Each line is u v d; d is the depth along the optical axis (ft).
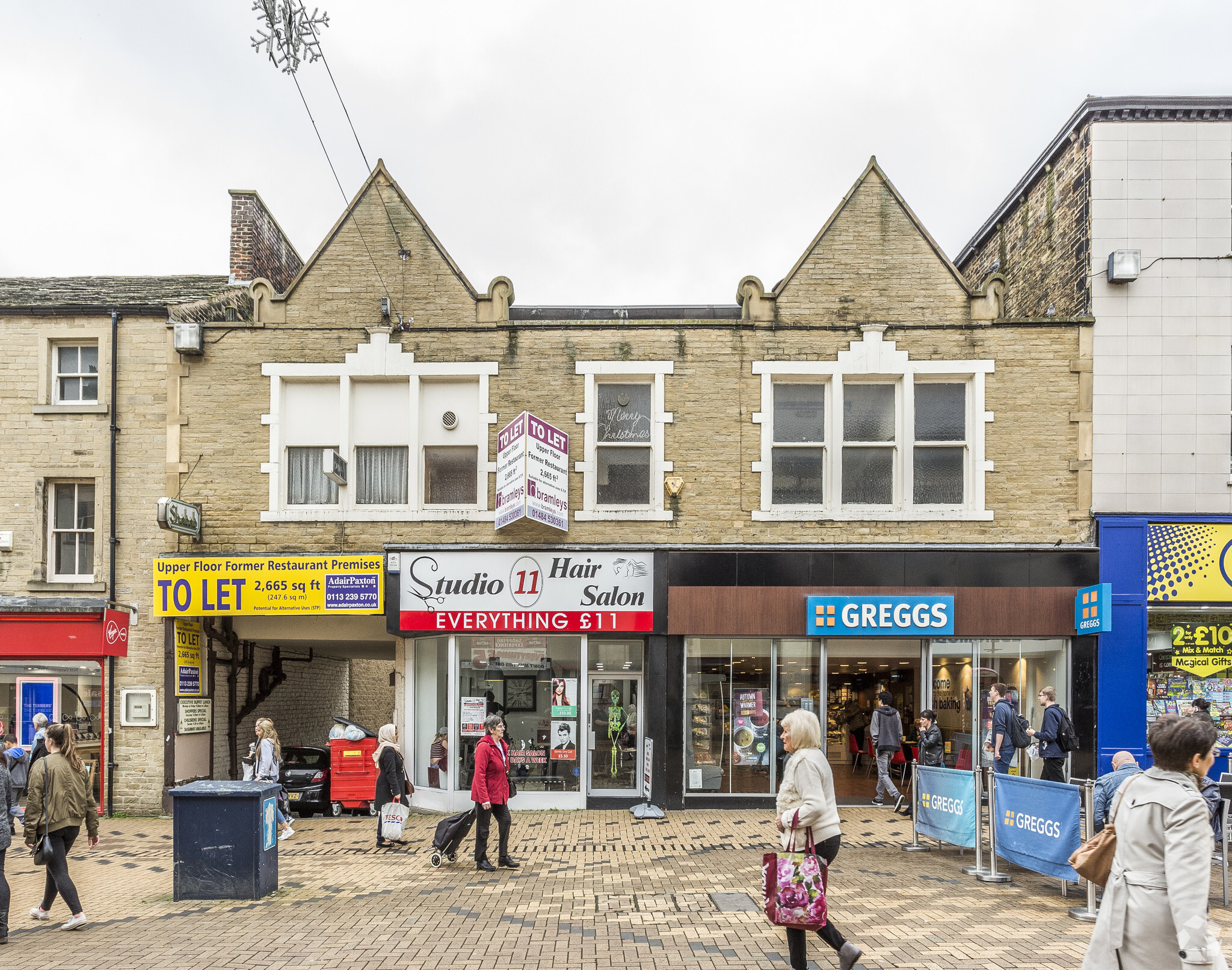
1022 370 41.57
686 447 41.93
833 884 26.86
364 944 21.54
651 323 42.29
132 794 41.57
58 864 23.68
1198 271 41.65
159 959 20.65
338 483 41.88
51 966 20.31
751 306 42.22
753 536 41.47
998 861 29.89
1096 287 41.73
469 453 42.86
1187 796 11.66
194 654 43.57
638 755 41.65
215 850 26.27
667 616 40.73
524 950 20.93
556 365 42.42
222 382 42.78
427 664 42.96
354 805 42.80
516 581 40.96
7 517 42.80
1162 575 40.63
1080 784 26.32
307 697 61.26
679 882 27.30
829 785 18.63
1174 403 41.27
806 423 42.52
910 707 41.60
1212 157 41.96
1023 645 41.27
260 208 53.93
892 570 40.88
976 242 56.49
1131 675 40.16
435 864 29.84
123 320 43.47
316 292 43.06
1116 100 41.78
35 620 41.39
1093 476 41.11
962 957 20.15
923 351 41.86
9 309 43.16
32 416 43.16
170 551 42.37
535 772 41.06
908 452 41.75
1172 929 11.59
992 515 41.14
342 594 41.01
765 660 41.47
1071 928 22.35
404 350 42.63
